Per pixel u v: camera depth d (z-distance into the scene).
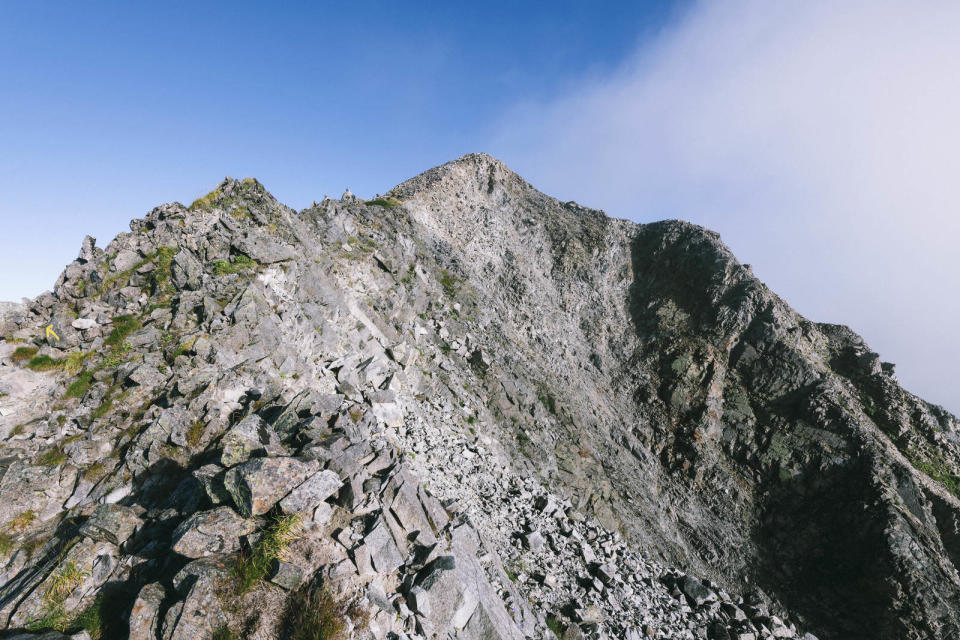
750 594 36.28
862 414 47.31
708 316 58.59
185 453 12.47
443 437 24.16
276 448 10.03
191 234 20.11
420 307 38.56
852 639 33.53
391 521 10.47
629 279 69.12
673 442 48.47
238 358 16.27
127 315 16.34
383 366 27.06
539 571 16.19
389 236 42.88
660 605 17.67
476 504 18.78
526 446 34.31
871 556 35.97
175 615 7.03
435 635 9.29
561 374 48.47
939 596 32.72
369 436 14.05
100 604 7.91
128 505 11.34
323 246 31.58
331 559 8.55
